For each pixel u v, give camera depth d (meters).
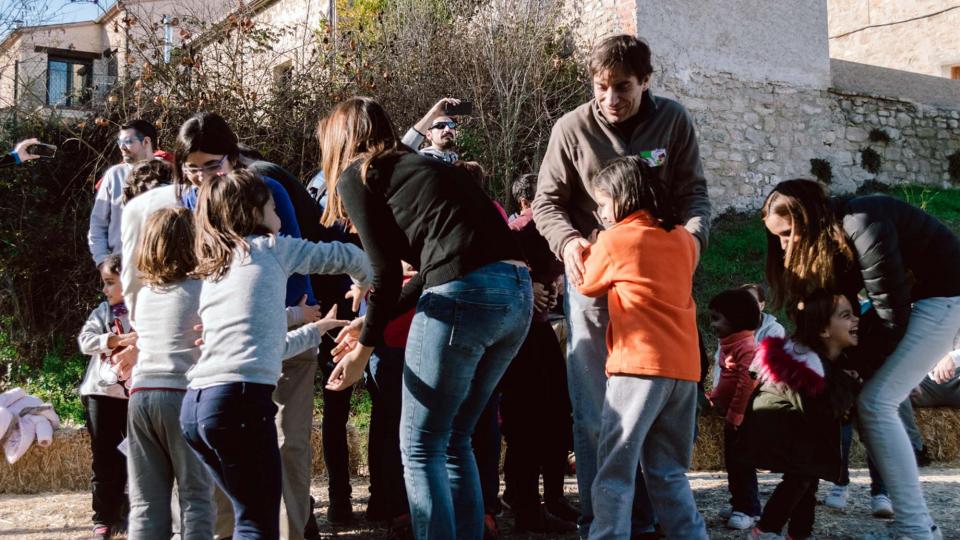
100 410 3.95
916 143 12.62
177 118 8.02
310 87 8.75
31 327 7.45
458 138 9.24
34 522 4.29
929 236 3.52
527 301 2.90
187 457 3.03
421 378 2.78
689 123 3.68
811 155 11.71
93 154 8.04
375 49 9.43
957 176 12.84
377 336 2.88
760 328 4.69
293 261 2.96
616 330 3.13
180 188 3.52
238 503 2.74
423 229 2.80
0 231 7.46
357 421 5.89
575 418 3.51
